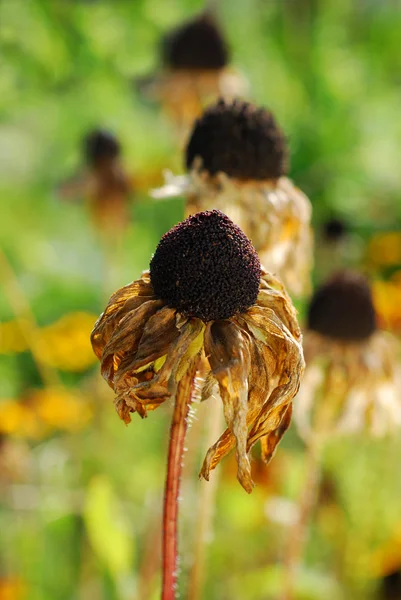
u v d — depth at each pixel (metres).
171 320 0.32
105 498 0.50
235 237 0.32
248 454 0.32
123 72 1.11
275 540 0.62
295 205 0.41
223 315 0.32
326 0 1.41
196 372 0.33
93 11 1.11
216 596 0.59
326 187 1.11
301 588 0.54
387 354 0.48
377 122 1.24
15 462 0.64
